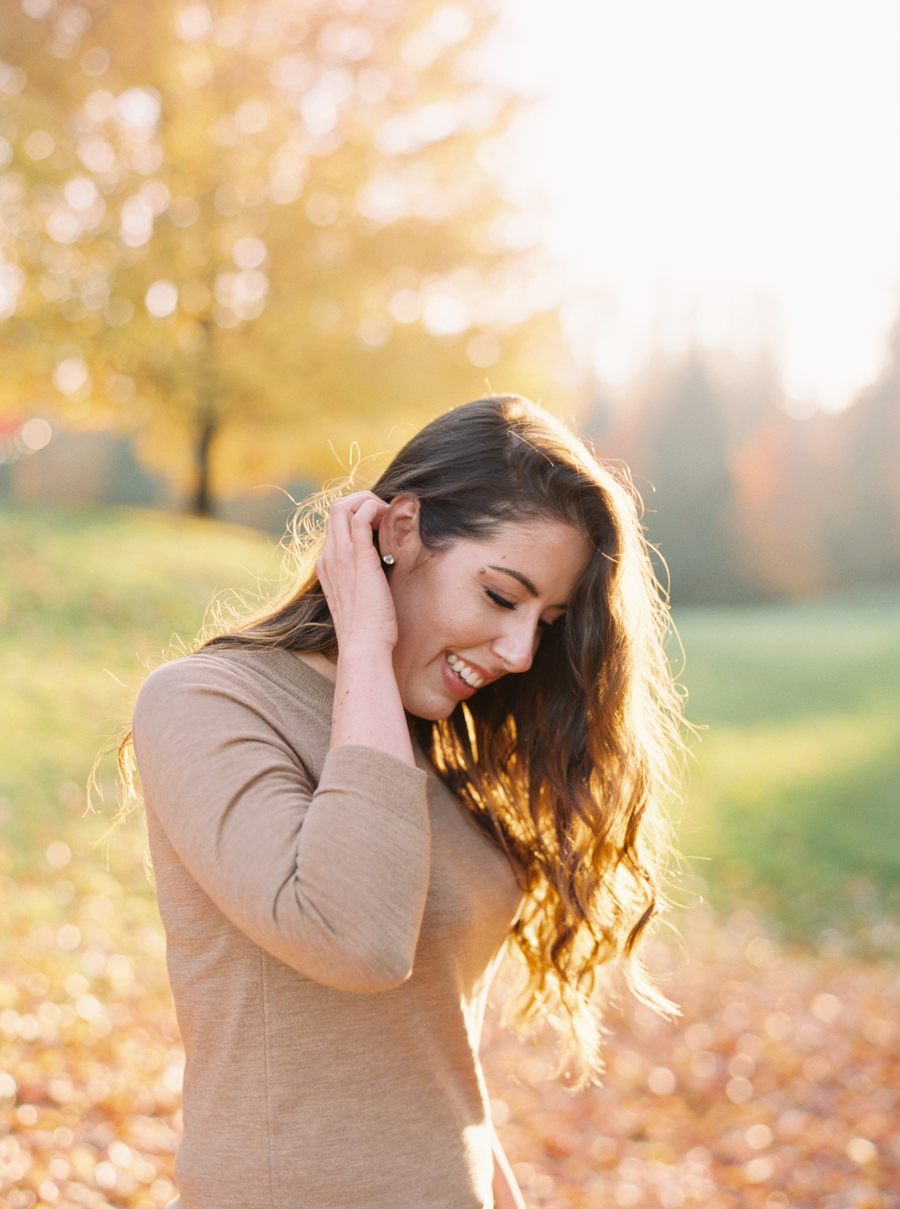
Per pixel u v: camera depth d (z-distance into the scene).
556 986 1.97
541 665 1.74
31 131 12.08
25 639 8.90
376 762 1.20
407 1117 1.34
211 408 14.34
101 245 12.99
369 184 13.70
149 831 1.32
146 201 13.13
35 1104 3.64
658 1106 5.13
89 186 12.63
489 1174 1.45
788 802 11.68
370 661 1.29
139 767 1.29
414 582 1.45
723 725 14.87
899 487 41.31
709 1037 6.10
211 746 1.22
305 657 1.47
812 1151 4.67
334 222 13.62
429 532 1.44
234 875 1.16
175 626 10.22
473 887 1.51
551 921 1.83
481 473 1.44
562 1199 4.11
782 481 40.28
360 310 13.77
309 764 1.33
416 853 1.18
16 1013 4.20
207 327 14.20
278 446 15.53
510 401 1.54
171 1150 3.69
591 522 1.48
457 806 1.63
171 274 13.12
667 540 38.97
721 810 11.17
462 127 13.57
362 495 1.42
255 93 13.44
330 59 13.51
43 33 12.50
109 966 5.01
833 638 23.41
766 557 39.47
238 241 13.68
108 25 12.58
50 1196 3.18
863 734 14.88
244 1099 1.28
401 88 13.56
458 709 1.77
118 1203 3.30
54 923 5.23
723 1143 4.78
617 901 1.85
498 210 14.01
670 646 19.53
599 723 1.69
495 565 1.42
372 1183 1.28
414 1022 1.36
